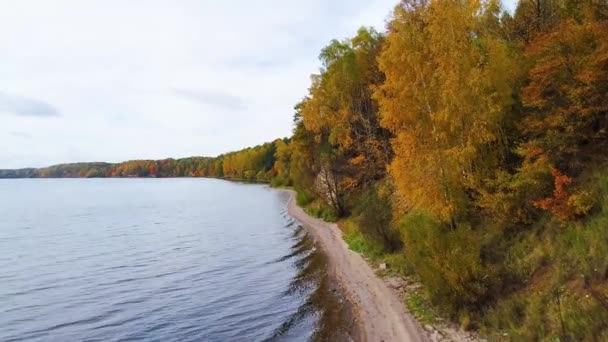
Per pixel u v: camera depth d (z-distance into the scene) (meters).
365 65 35.69
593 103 14.24
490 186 16.62
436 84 17.19
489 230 16.39
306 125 40.84
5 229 52.62
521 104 17.20
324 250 29.36
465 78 16.00
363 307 17.23
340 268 23.80
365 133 37.69
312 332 15.69
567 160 15.27
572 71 14.52
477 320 13.24
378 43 36.16
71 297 22.77
